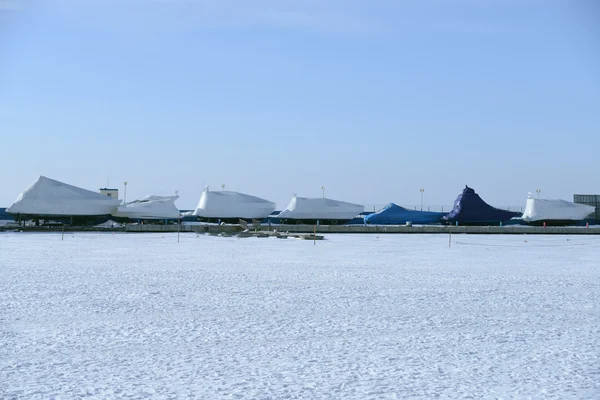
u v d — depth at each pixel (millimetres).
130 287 22859
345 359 12906
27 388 10820
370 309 18609
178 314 17594
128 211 79125
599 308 18984
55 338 14508
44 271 28000
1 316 17031
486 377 11703
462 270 29859
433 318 17266
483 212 85625
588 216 89125
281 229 74125
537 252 43125
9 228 71500
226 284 23953
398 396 10578
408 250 44250
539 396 10633
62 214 75812
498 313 18094
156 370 11977
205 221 87375
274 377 11594
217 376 11625
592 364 12625
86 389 10781
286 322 16578
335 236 65688
